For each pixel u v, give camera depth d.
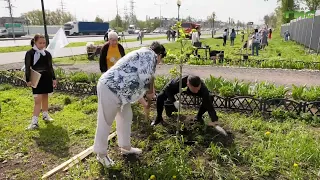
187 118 5.12
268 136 4.28
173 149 3.83
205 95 4.33
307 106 5.16
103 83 3.23
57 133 4.71
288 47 22.48
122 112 3.52
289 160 3.55
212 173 3.40
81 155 3.84
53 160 3.86
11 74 8.61
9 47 22.81
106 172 3.43
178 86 4.47
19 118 5.46
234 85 6.41
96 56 15.59
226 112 5.46
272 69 11.20
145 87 3.36
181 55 3.88
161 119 4.81
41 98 5.00
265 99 5.38
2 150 4.14
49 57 5.05
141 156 3.84
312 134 4.42
